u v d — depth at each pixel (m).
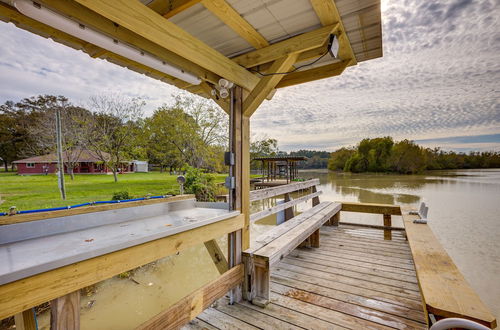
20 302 0.79
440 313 1.09
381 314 1.90
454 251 6.76
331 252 3.34
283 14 1.56
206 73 1.89
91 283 1.01
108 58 1.89
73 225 1.42
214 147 15.08
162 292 3.81
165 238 1.38
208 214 1.91
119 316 3.22
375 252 3.33
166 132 14.86
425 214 3.11
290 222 3.15
